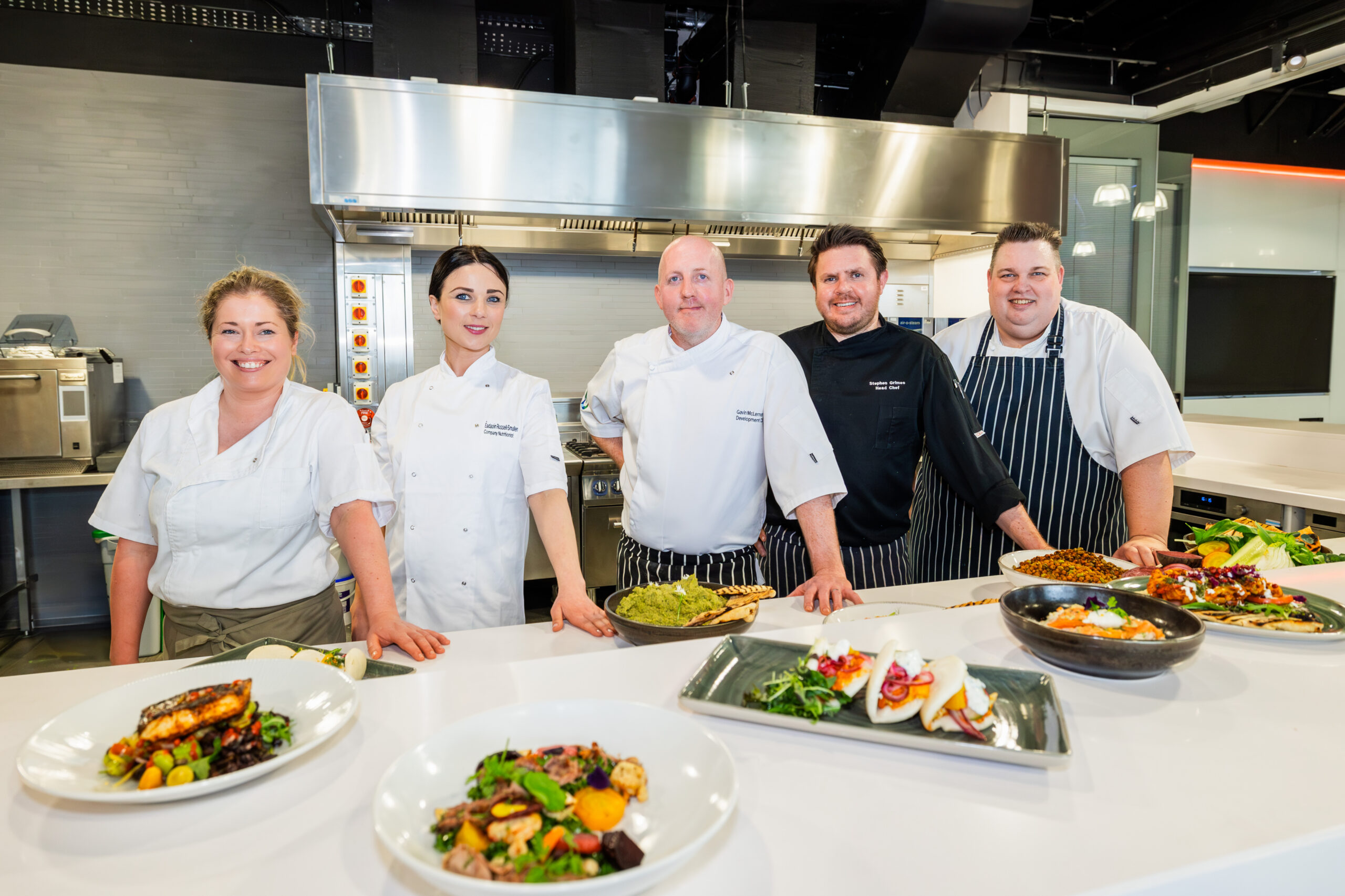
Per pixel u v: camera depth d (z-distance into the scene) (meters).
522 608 1.88
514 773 0.63
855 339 2.06
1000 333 2.17
